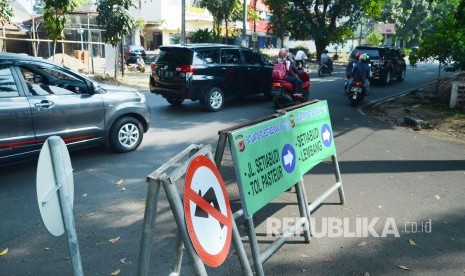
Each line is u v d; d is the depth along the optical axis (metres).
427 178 5.90
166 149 7.25
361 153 7.20
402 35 65.81
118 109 6.72
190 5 42.16
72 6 15.37
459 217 4.61
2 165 5.46
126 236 4.09
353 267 3.56
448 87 12.65
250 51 12.13
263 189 3.39
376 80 18.05
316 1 33.81
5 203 4.83
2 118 5.30
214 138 8.09
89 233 4.13
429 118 10.17
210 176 2.74
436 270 3.53
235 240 2.97
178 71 10.52
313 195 5.23
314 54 42.31
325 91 15.56
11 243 3.93
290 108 4.18
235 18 34.62
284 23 34.72
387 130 9.10
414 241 4.04
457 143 8.01
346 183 5.67
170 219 4.47
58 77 6.09
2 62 5.41
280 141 3.73
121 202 4.91
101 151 7.04
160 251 3.79
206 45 11.04
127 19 17.00
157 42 38.66
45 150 2.41
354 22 35.16
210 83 10.80
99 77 16.64
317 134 4.55
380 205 4.93
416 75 23.38
